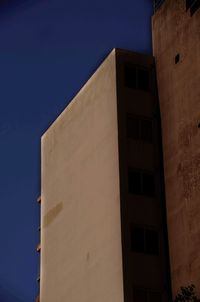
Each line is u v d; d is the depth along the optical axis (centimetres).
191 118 5784
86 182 6450
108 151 6153
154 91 6297
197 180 5584
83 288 6159
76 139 6806
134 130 6116
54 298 6681
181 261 5572
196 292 5334
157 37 6419
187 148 5766
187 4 6075
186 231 5588
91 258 6109
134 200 5866
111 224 5894
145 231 5797
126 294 5531
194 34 5912
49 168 7319
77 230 6462
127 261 5644
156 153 6097
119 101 6166
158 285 5650
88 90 6719
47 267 6956
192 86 5834
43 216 7262
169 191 5878
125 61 6322
